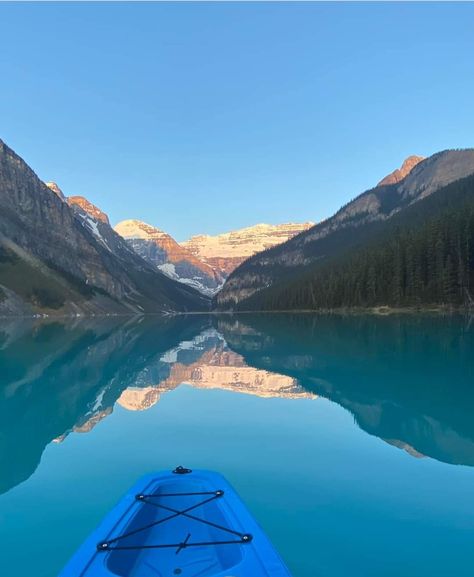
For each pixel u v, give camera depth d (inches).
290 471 459.5
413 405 724.0
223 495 323.3
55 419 682.2
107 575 227.8
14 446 557.0
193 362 1333.7
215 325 3988.7
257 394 839.7
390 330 2257.6
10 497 412.8
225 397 821.9
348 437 570.9
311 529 341.1
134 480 449.7
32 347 1843.0
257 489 417.1
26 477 457.1
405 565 295.7
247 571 226.5
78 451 538.0
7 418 690.2
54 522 365.4
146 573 253.9
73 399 822.5
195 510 312.7
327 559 303.0
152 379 1029.2
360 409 709.9
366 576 284.8
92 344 2011.6
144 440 576.1
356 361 1220.5
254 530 271.7
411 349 1448.1
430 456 498.9
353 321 3211.1
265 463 485.4
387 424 623.5
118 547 257.4
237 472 461.1
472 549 313.0
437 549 312.8
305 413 692.7
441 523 348.2
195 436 588.7
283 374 1054.4
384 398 776.9
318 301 5772.6
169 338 2410.2
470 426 607.8
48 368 1223.5
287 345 1744.6
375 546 316.5
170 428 628.1
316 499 392.8
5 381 1017.5
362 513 364.5
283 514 365.7
